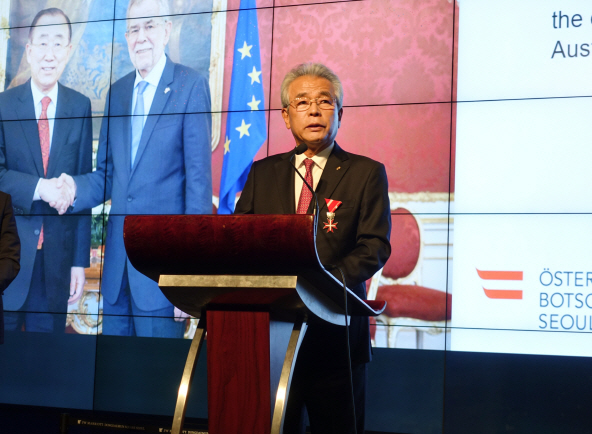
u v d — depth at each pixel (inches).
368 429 135.0
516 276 129.8
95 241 153.3
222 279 44.4
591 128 128.7
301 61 144.5
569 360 126.6
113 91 155.6
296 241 41.1
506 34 134.1
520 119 132.1
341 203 62.6
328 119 65.7
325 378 60.5
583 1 130.6
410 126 137.8
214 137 148.4
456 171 134.6
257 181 68.0
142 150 152.2
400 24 139.8
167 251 44.8
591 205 127.6
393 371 134.9
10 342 155.7
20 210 157.6
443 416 131.3
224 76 148.9
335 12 143.5
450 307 132.6
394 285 135.6
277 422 42.3
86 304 152.3
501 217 131.5
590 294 125.9
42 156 158.1
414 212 135.9
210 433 45.3
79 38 158.9
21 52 161.9
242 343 45.4
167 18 153.6
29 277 155.6
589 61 129.6
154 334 148.0
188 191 149.0
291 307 45.9
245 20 148.6
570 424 125.6
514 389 129.0
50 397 153.0
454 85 136.1
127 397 148.0
